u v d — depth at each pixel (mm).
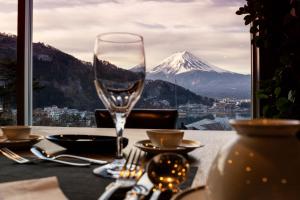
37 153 719
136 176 495
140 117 1528
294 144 267
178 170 446
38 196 417
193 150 788
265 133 267
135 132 1152
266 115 2127
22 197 412
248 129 271
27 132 879
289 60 1940
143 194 417
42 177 535
